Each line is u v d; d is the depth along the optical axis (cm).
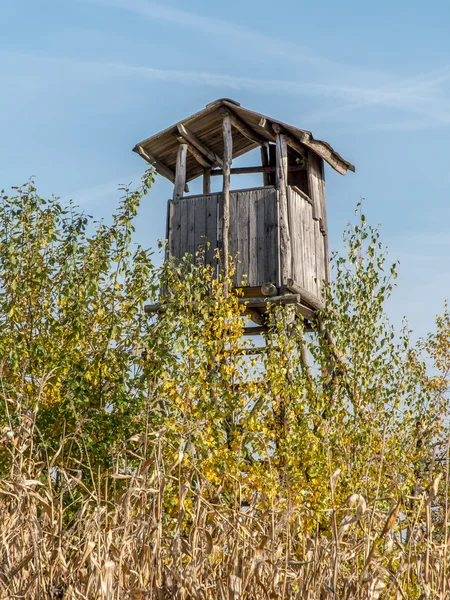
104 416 1062
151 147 1586
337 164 1580
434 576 422
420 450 1090
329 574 406
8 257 1136
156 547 411
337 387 1234
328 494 1032
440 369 1583
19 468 473
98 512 429
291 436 1090
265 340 1232
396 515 396
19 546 441
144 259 1187
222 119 1537
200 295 1248
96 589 380
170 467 454
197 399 1121
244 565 411
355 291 1303
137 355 1149
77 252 1177
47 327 1145
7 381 1050
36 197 1193
